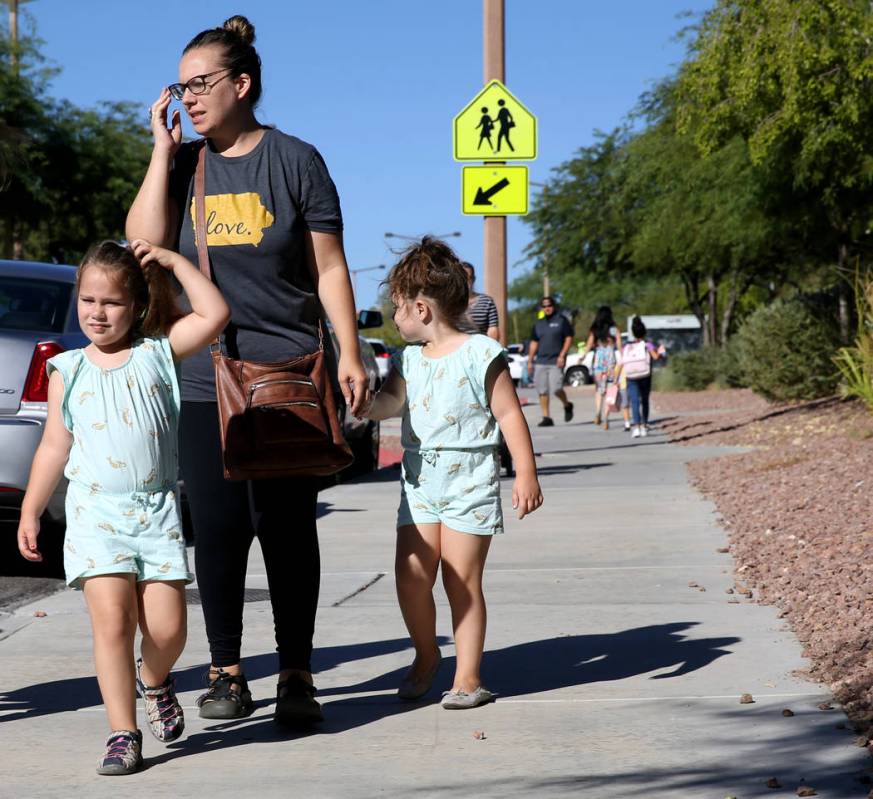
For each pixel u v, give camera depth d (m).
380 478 14.31
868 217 19.83
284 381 4.50
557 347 20.89
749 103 16.62
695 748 4.19
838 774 3.87
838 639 5.47
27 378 7.74
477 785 3.89
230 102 4.64
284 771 4.08
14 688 5.21
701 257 28.33
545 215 40.16
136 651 5.90
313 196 4.65
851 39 15.50
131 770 4.08
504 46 14.01
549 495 11.66
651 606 6.52
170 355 4.21
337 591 7.19
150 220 4.57
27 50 34.00
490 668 5.37
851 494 9.41
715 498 10.89
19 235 35.03
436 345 4.91
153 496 4.10
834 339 22.28
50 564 8.58
